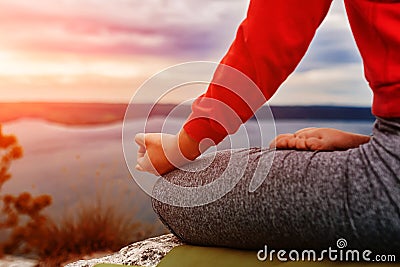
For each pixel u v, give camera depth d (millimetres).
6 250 3109
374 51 782
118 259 987
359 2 780
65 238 3090
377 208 739
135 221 3172
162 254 969
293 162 811
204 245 931
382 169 744
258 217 814
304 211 778
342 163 777
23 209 3164
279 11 818
